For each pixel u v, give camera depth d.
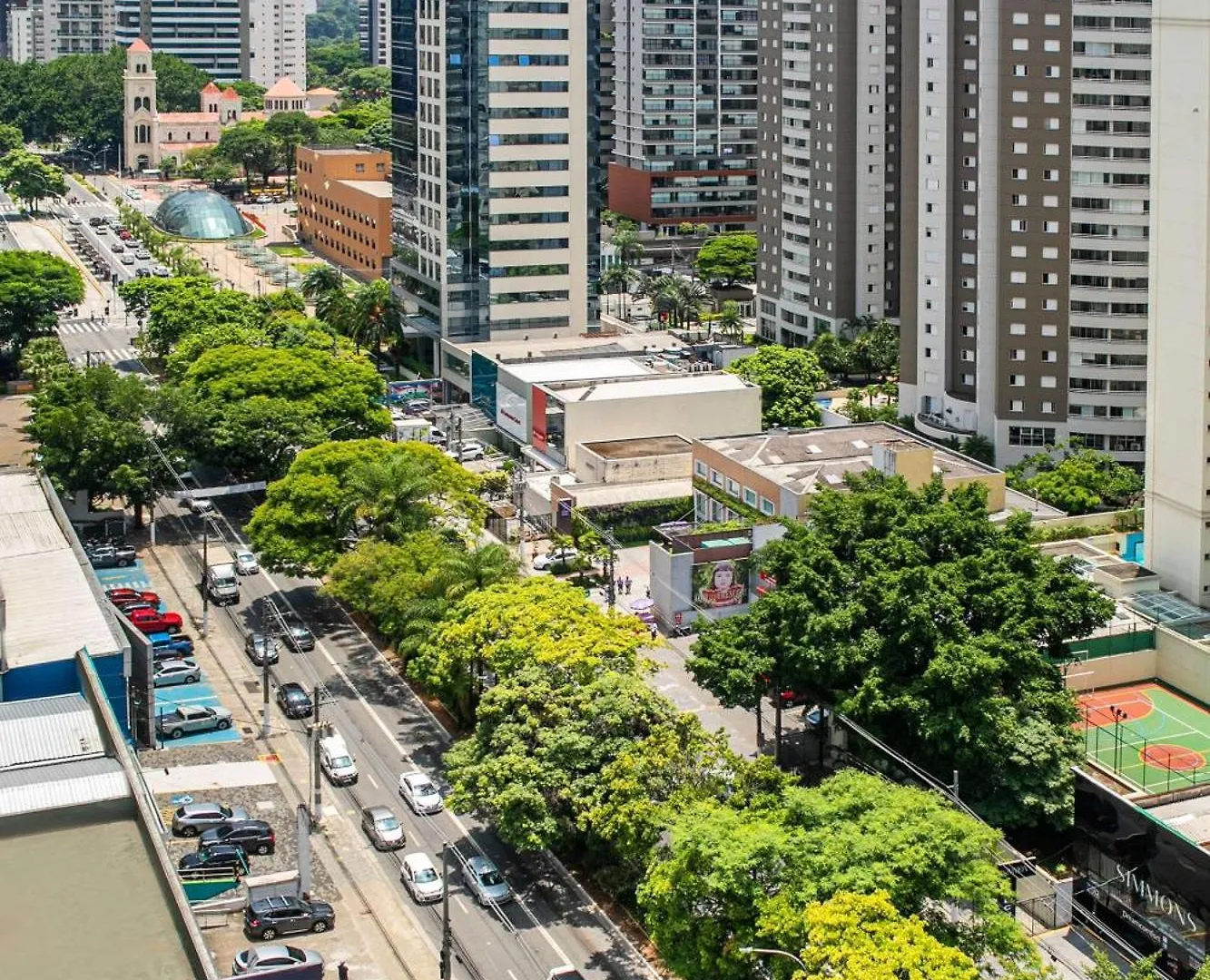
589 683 134.25
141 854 80.38
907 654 138.38
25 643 134.88
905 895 105.56
